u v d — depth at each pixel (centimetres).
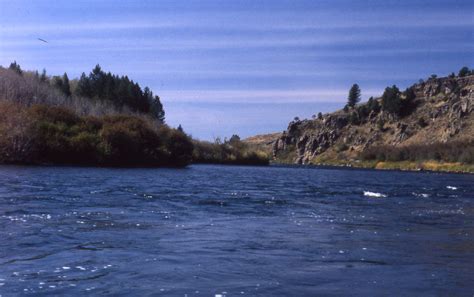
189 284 855
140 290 813
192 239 1259
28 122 4800
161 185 3006
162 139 6481
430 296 830
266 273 944
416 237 1405
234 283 870
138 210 1770
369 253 1156
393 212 2031
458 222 1756
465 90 16825
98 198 2086
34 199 1942
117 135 5516
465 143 13550
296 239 1312
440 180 5912
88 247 1118
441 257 1131
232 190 2872
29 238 1191
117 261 998
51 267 938
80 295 779
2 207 1683
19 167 4169
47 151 4944
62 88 10725
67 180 2983
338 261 1064
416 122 17150
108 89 10675
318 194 2858
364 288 866
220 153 9544
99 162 5325
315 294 824
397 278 937
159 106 12500
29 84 8150
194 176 4269
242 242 1241
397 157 14812
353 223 1656
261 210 1945
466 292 855
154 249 1123
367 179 5450
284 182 4028
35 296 770
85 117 5803
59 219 1486
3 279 854
